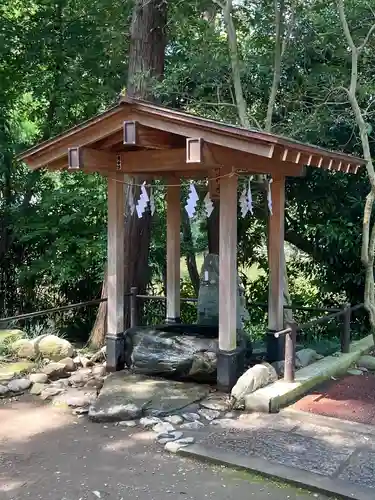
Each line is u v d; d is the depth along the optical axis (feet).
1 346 18.97
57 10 30.37
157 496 9.95
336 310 18.95
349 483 10.19
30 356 18.45
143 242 24.48
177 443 12.05
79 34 30.27
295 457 11.31
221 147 14.23
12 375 16.83
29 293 32.37
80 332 30.42
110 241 17.13
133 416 13.61
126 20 26.71
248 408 14.06
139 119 14.55
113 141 15.76
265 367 15.43
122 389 15.24
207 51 23.72
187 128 13.99
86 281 30.45
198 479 10.62
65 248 27.73
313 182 25.71
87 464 11.28
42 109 33.42
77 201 28.76
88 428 13.28
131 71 23.45
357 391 15.67
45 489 10.23
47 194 30.14
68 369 17.85
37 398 15.56
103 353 19.51
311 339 24.90
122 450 11.96
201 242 30.37
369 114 21.18
